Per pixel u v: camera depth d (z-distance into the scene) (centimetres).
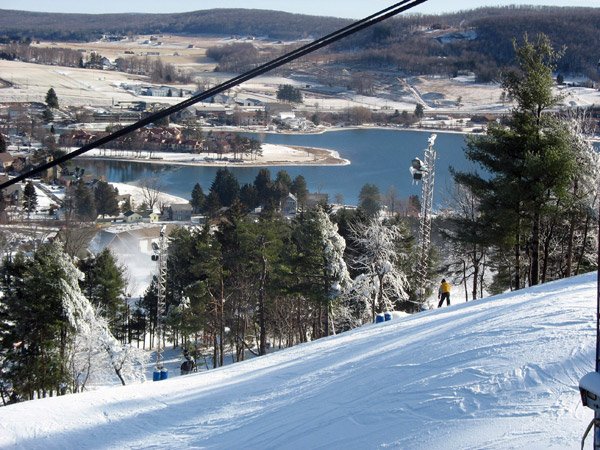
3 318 2719
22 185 10931
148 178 12431
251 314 3847
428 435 636
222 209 8925
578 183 2716
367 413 766
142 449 904
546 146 2461
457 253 3459
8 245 6325
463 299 4438
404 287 3538
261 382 1209
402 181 12100
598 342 374
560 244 3152
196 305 3497
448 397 729
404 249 3588
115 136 528
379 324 1827
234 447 807
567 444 523
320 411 844
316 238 3031
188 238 4641
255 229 3438
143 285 6072
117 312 4225
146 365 3544
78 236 6381
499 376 749
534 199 2517
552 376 709
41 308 2612
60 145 15575
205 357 3950
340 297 3084
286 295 3228
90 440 977
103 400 1227
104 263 3825
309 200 9788
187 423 1005
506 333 955
